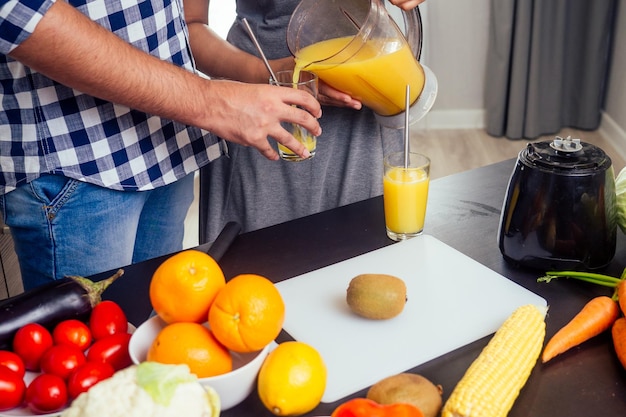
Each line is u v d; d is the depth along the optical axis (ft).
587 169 3.37
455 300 3.38
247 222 5.78
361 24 4.37
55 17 3.24
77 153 4.09
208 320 2.74
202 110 3.81
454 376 2.93
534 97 12.03
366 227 4.14
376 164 5.56
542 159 3.45
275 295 2.70
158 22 4.23
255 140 3.92
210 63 5.29
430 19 12.39
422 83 4.47
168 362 2.60
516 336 2.82
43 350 2.87
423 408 2.53
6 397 2.60
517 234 3.57
